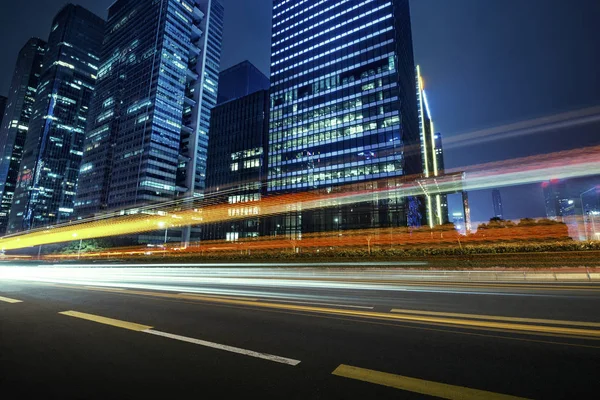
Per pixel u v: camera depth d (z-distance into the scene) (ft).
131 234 358.84
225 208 320.29
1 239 458.50
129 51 460.55
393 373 14.57
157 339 20.10
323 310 29.01
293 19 322.55
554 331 21.06
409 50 311.27
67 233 385.70
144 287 48.62
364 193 240.12
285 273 76.33
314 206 259.19
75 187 497.46
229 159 335.06
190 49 460.96
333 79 279.69
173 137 415.85
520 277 58.70
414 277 62.95
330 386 13.26
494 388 12.91
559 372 14.40
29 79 614.75
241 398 12.29
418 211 261.03
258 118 325.21
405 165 241.55
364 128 253.85
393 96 246.68
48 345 18.93
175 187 409.08
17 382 13.80
